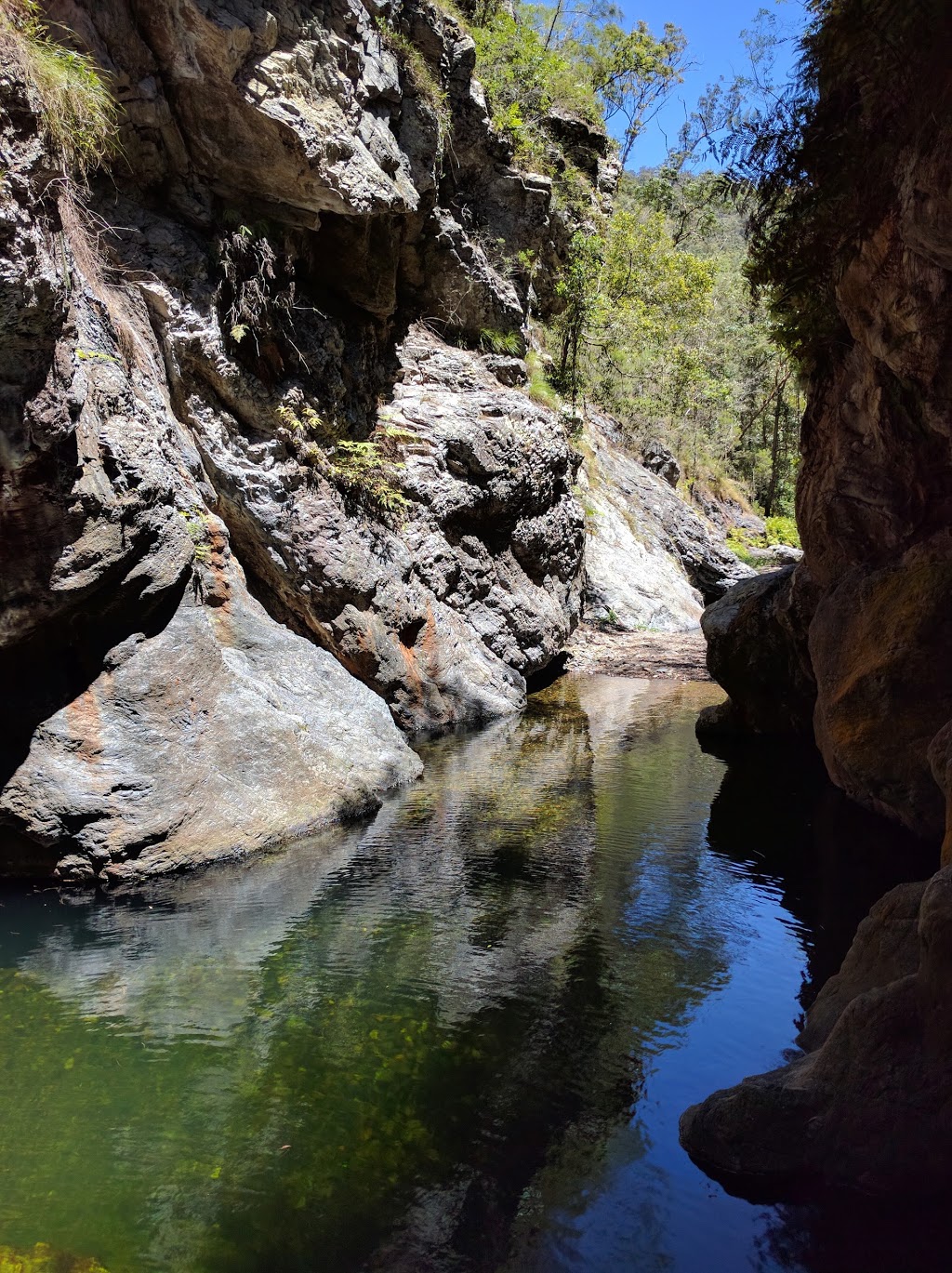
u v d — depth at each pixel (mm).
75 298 7973
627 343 25953
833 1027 4605
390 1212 3975
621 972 6043
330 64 10484
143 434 8211
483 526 14766
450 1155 4328
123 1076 4906
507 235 17922
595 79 29938
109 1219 3918
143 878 7387
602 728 12883
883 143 6168
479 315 16422
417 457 13492
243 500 10500
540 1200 4043
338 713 9812
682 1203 4020
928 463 8062
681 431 33156
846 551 9320
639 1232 3857
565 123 22672
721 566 26812
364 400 13227
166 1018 5461
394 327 14836
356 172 10969
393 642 11922
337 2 10609
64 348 7121
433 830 8633
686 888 7383
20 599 7227
